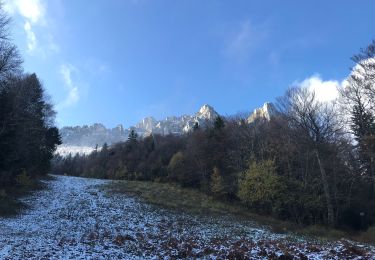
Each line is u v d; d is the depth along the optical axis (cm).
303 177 4856
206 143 6562
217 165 6294
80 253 1583
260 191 4700
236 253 1588
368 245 2302
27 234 2206
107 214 3519
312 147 4612
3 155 4256
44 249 1636
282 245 1917
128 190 5238
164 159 8650
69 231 2508
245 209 4938
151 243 2033
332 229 3719
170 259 1561
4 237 2000
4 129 4234
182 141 9556
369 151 4506
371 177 4884
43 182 5275
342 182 4903
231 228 3381
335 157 4919
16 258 1417
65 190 4828
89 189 5109
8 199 3525
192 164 6638
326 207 4475
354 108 4912
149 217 3609
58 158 17075
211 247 1886
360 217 4547
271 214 4766
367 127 4800
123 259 1525
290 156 5247
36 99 6075
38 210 3428
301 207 4528
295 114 4847
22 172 4750
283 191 4653
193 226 3341
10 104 4322
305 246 1889
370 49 3803
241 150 6094
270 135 5925
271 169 4875
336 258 1470
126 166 9500
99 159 11938
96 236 2278
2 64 3569
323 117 4662
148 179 8444
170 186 6322
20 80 5150
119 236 2214
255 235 2950
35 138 5731
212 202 5150
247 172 5072
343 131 5488
